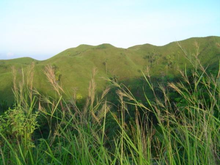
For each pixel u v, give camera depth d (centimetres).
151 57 14025
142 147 206
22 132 286
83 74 10412
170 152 211
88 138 245
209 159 194
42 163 276
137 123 211
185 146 222
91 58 13038
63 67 10750
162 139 249
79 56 13262
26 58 17938
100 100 230
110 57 13300
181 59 12875
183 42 14325
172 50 14538
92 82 230
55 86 245
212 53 12238
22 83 276
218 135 224
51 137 279
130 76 11581
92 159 220
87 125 243
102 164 216
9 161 276
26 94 279
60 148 267
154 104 235
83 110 241
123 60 12900
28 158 268
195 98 257
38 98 266
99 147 241
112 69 12275
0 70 10825
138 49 16000
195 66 255
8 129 294
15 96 288
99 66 12456
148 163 199
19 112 292
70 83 9269
